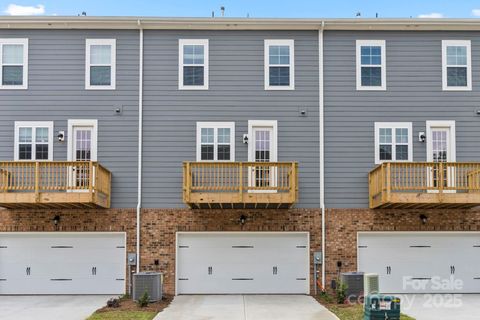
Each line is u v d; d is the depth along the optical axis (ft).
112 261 61.31
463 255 61.98
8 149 61.72
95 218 61.41
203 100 62.80
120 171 61.87
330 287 60.80
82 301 56.59
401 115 62.85
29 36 62.95
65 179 59.72
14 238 61.52
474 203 56.24
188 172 56.54
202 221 61.57
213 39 63.52
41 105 62.28
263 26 63.16
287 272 61.52
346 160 62.28
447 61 63.52
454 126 62.69
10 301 56.80
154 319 46.42
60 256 61.41
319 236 61.52
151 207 61.62
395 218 61.77
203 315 48.34
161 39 63.41
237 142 62.28
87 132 62.39
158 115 62.54
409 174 59.98
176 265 61.11
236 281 61.41
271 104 62.85
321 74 63.05
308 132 62.59
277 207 60.95
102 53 63.16
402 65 63.41
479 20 62.64
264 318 46.98
